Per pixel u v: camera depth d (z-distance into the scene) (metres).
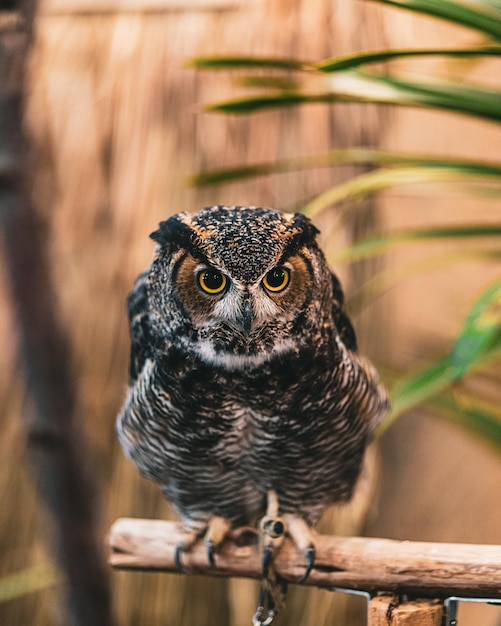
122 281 2.33
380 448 2.53
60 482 1.80
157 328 1.79
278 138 2.29
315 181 2.28
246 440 1.82
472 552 1.69
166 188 2.32
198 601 2.33
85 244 2.34
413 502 2.85
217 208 1.78
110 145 2.33
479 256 1.96
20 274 1.76
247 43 2.28
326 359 1.79
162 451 1.84
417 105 1.78
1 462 2.44
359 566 1.73
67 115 2.34
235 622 2.31
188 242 1.75
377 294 2.21
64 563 1.84
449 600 1.69
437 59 2.35
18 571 2.42
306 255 1.76
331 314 1.81
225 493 1.86
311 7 2.25
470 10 1.67
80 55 2.35
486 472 2.88
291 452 1.82
